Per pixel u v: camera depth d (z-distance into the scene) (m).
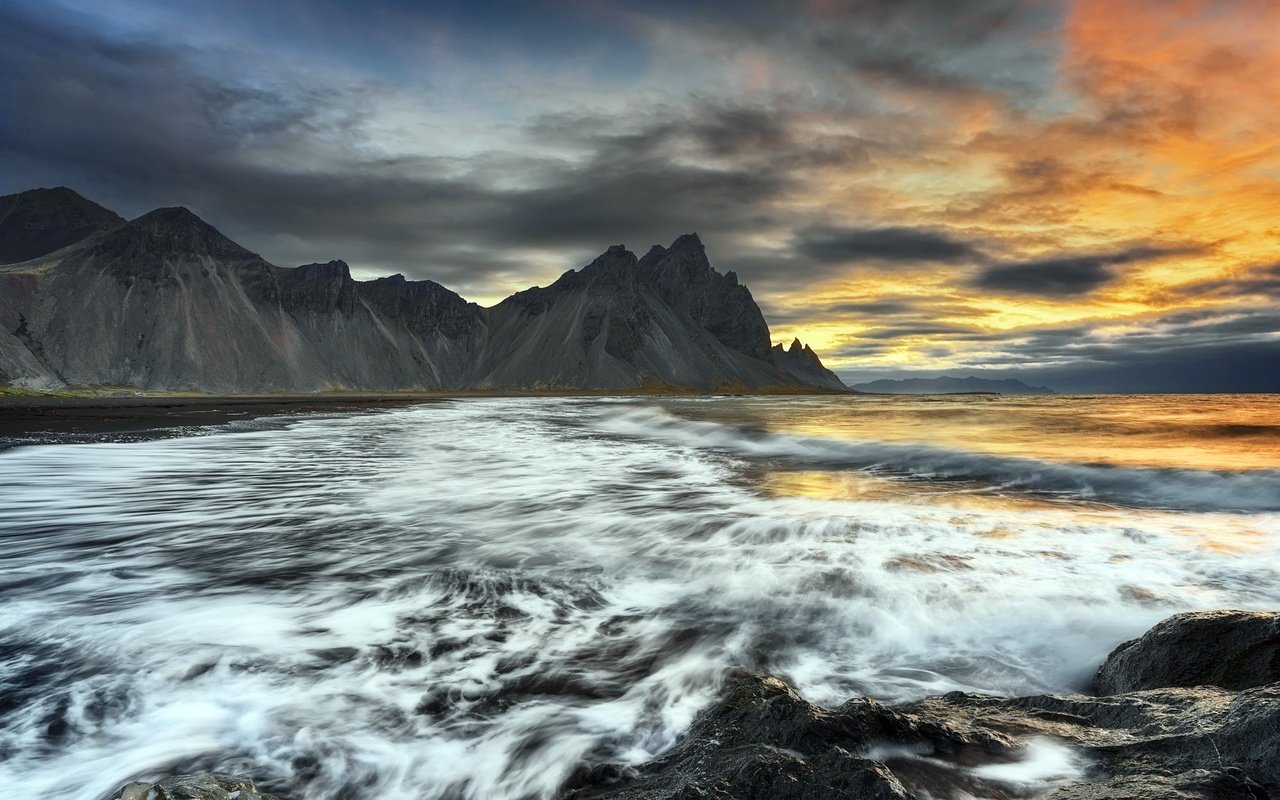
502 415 51.44
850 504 11.82
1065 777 3.43
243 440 26.33
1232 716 3.55
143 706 4.78
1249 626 4.58
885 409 54.22
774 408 60.94
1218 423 30.72
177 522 10.84
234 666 5.43
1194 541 8.74
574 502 12.48
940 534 9.21
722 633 6.11
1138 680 4.75
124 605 6.85
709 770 3.66
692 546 9.02
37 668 5.34
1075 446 20.23
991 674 5.31
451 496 13.21
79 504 12.43
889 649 5.74
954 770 3.51
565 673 5.37
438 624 6.39
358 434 30.31
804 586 7.15
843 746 3.62
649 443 25.50
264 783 3.98
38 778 3.96
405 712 4.77
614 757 4.23
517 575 7.87
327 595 7.18
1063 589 6.81
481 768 4.14
